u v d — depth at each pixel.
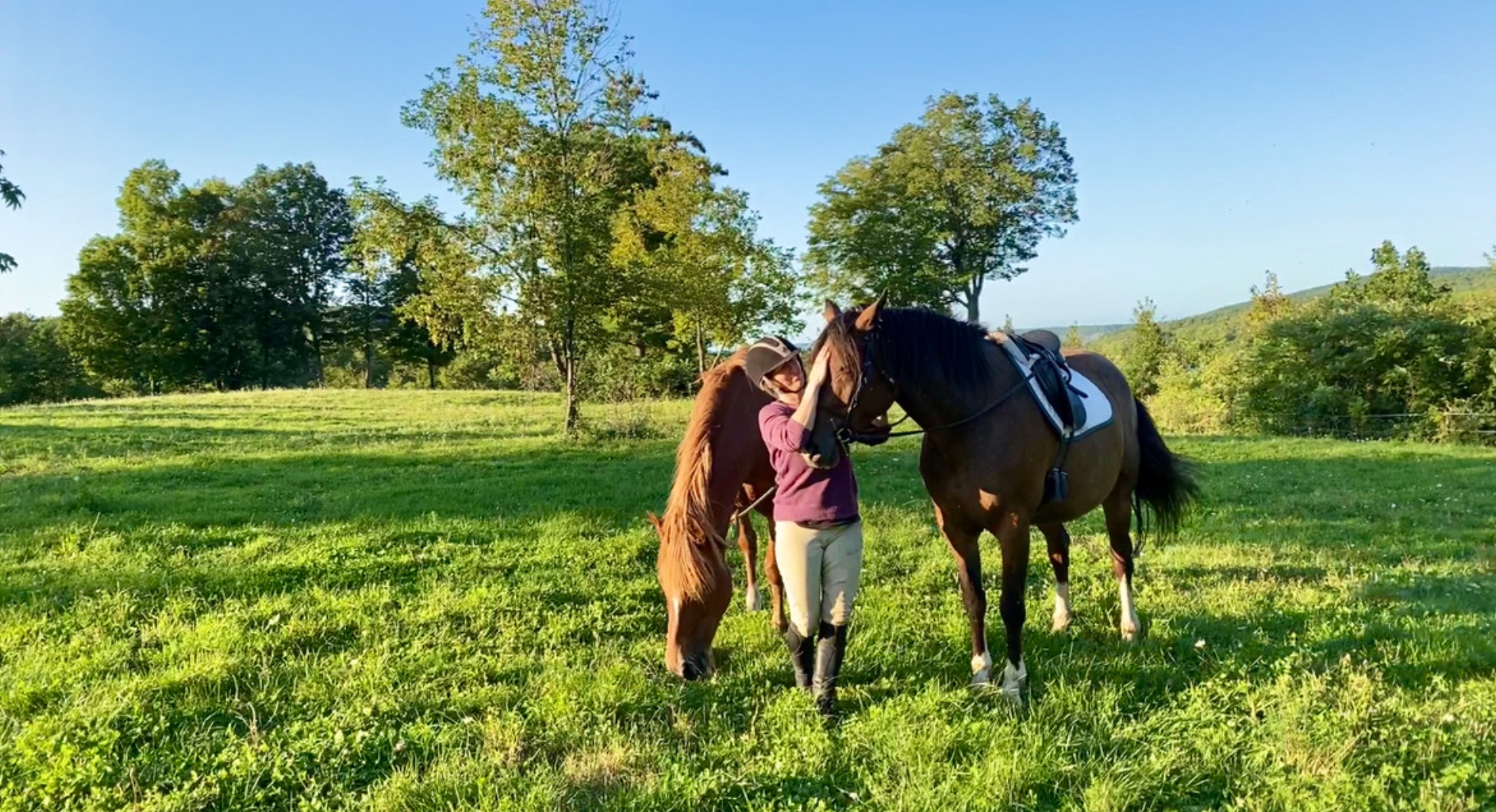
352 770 3.43
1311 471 12.30
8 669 4.36
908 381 3.76
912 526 8.02
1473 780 3.06
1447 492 10.27
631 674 4.28
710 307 19.17
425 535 7.67
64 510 8.87
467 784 3.22
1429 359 20.05
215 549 7.20
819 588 3.75
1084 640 4.80
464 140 16.00
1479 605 5.29
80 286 43.06
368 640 4.89
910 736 3.49
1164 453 5.36
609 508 8.92
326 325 50.62
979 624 4.14
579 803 3.18
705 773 3.29
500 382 52.03
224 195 47.44
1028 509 4.00
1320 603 5.45
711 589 3.71
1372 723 3.57
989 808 3.00
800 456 3.52
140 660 4.59
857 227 40.53
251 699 4.09
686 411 21.86
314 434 18.09
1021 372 4.07
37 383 47.75
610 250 16.89
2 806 3.09
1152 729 3.67
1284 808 3.00
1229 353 24.50
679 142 27.42
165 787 3.31
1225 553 6.97
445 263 16.55
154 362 44.00
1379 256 29.67
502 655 4.60
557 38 15.67
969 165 39.44
